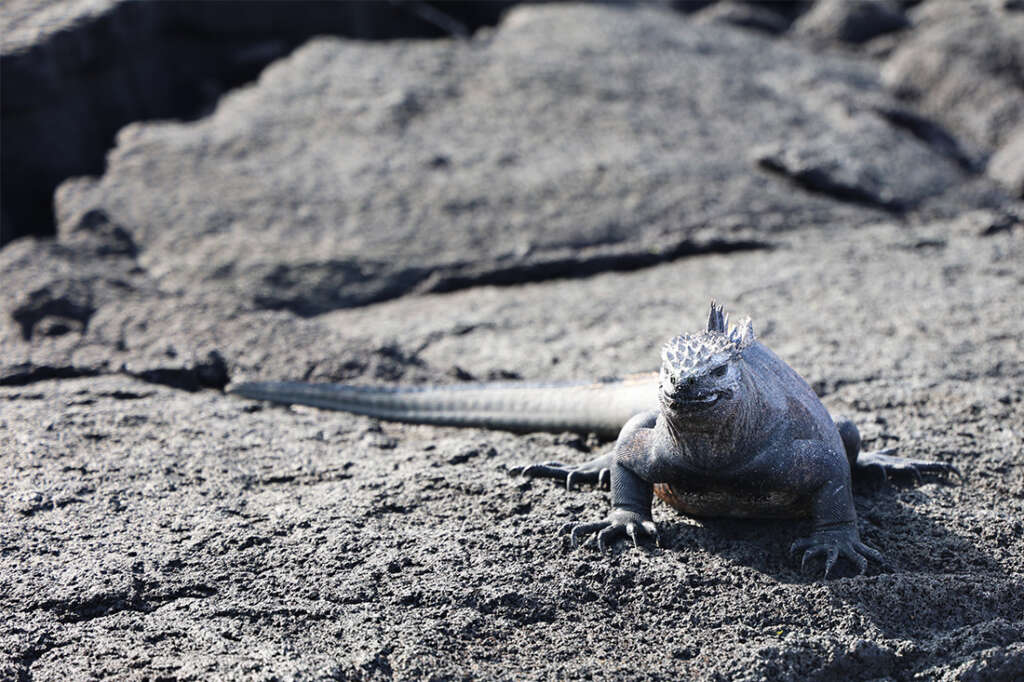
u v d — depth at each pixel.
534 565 13.88
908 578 13.55
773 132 37.78
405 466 16.62
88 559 13.99
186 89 42.28
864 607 13.18
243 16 42.75
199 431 17.92
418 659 12.31
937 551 14.43
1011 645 12.86
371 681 12.05
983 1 51.19
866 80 46.25
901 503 15.69
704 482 13.97
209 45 42.84
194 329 22.58
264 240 29.00
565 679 12.18
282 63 40.81
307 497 15.77
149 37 39.25
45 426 17.73
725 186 32.88
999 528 14.98
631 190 32.12
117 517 15.12
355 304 27.09
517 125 36.69
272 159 33.50
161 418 18.38
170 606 13.30
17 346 21.67
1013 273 26.41
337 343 22.20
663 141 36.03
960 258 27.81
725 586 13.48
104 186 31.19
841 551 13.76
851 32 53.19
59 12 35.50
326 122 36.16
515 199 31.45
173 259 28.02
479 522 14.88
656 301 25.58
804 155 34.31
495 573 13.68
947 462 17.02
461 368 21.39
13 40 32.59
